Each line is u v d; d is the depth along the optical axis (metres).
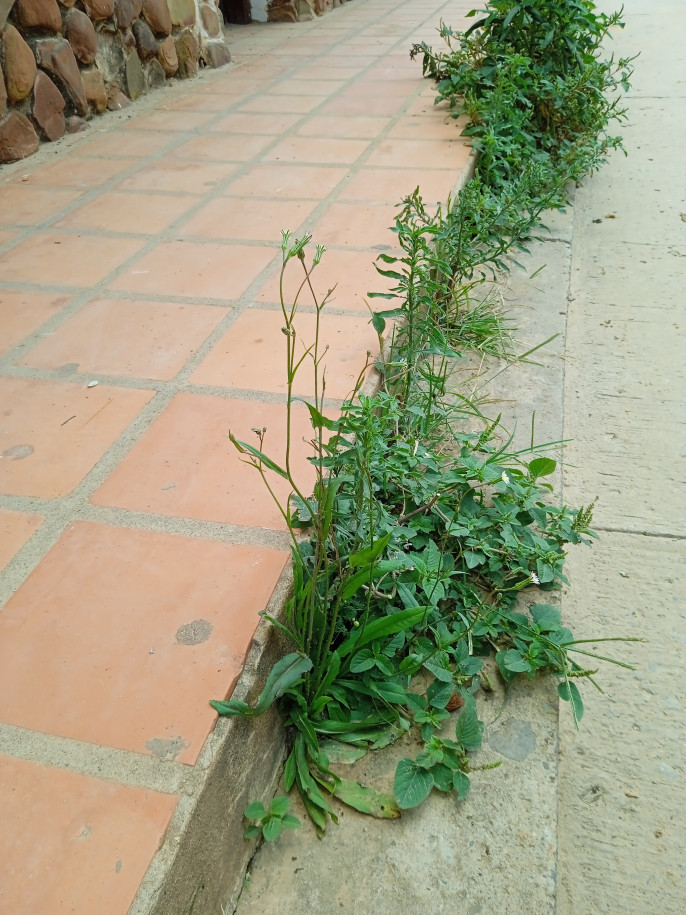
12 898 0.97
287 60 5.70
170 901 1.01
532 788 1.36
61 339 2.21
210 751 1.13
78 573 1.44
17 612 1.36
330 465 1.44
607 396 2.37
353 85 4.92
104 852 1.02
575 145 3.62
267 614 1.35
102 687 1.23
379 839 1.29
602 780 1.40
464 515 1.72
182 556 1.47
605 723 1.49
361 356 2.11
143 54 4.63
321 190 3.23
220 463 1.72
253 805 1.26
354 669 1.38
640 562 1.82
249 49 6.14
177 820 1.05
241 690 1.23
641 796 1.38
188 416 1.87
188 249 2.75
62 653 1.28
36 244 2.82
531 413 2.29
